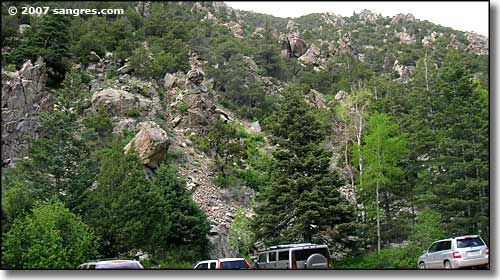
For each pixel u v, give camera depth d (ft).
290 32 325.01
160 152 121.19
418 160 100.32
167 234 85.92
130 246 77.51
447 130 95.35
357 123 106.32
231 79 211.61
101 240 76.69
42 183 87.51
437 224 86.89
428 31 321.11
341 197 90.53
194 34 240.12
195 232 92.17
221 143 149.38
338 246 89.97
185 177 128.16
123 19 212.84
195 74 191.72
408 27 334.44
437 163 94.99
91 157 98.78
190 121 163.32
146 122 141.18
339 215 86.43
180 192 96.17
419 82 131.34
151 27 224.53
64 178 90.79
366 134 102.06
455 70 99.71
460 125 93.15
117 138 114.62
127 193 78.43
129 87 168.04
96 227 76.07
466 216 89.92
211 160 144.77
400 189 95.96
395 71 242.58
